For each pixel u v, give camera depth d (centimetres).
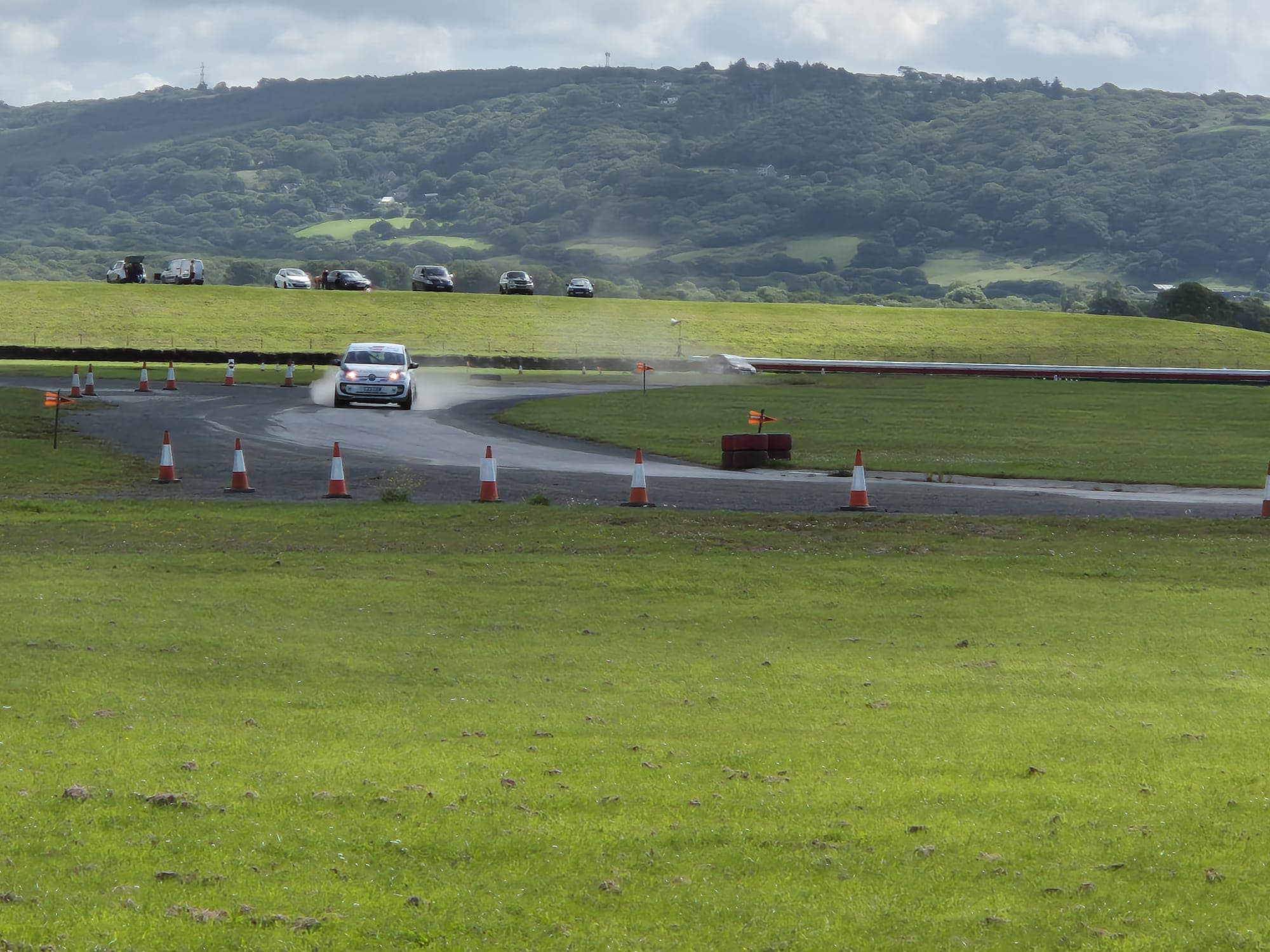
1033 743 3094
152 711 3272
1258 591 5431
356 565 5659
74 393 14262
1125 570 5850
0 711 3212
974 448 11600
